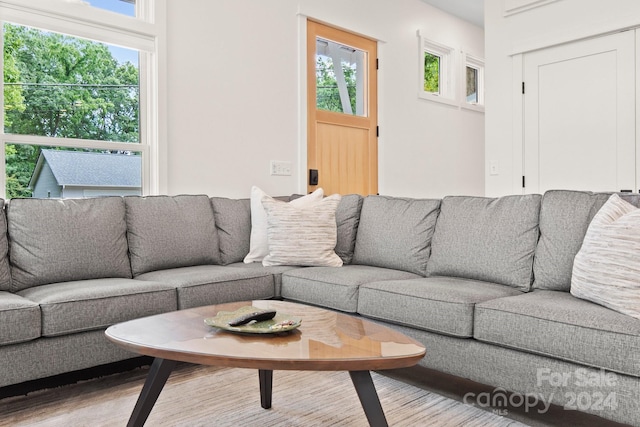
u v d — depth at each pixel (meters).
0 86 2.71
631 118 3.35
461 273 2.53
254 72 3.81
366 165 4.66
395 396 2.05
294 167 4.09
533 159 3.86
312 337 1.51
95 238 2.53
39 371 1.92
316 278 2.58
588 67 3.56
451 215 2.69
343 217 3.19
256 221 3.21
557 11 3.69
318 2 4.21
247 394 2.08
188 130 3.45
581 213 2.20
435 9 5.33
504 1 3.98
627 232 1.76
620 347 1.51
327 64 4.36
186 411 1.90
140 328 1.58
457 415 1.86
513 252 2.35
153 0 3.26
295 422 1.80
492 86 4.09
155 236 2.80
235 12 3.69
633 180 3.35
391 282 2.34
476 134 5.89
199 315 1.77
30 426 1.76
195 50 3.47
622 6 3.36
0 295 2.05
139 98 3.30
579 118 3.61
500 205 2.52
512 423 1.80
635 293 1.65
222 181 3.63
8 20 2.70
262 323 1.60
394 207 3.01
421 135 5.18
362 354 1.33
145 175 3.32
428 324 2.06
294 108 4.08
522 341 1.75
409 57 5.04
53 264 2.36
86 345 2.05
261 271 2.73
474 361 1.92
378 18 4.72
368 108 4.67
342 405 1.96
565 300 1.90
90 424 1.78
